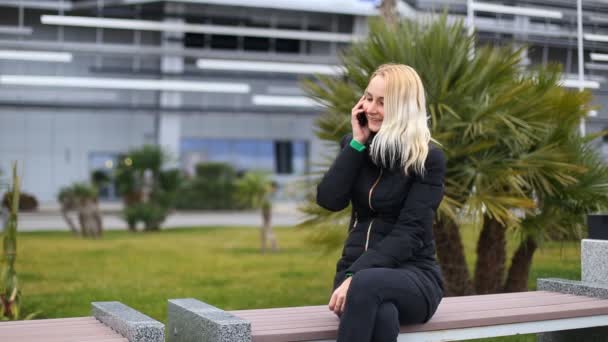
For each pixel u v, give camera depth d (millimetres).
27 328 1831
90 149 26484
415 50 3727
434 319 1997
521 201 3264
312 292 5008
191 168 27234
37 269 6484
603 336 2680
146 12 20422
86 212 11484
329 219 3680
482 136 3566
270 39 23562
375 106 2039
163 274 6129
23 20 16781
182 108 25422
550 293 2584
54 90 23594
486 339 3455
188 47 22656
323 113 3982
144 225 13805
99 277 5910
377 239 2006
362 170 2090
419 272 1932
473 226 3273
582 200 3592
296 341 1765
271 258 7609
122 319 1726
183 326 1902
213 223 16156
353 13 19281
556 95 3678
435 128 3490
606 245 2574
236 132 27906
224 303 4496
